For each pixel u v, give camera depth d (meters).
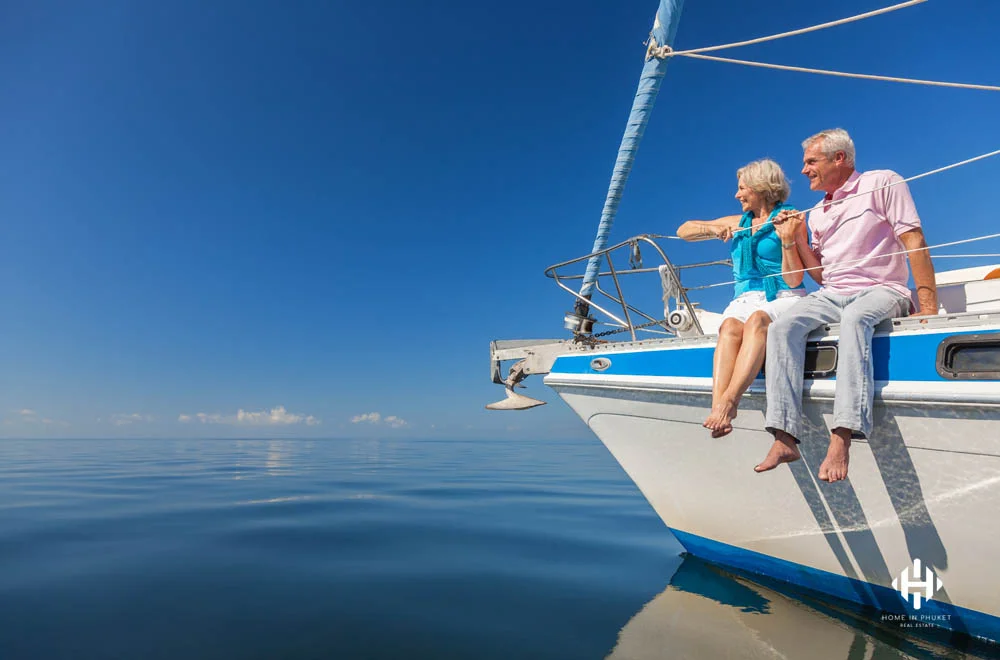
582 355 3.74
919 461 2.36
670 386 3.13
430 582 3.39
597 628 2.56
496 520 5.84
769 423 2.42
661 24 3.07
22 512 6.23
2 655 2.22
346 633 2.50
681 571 3.64
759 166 3.00
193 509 6.52
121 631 2.51
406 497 7.90
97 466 15.62
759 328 2.61
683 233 3.52
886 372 2.39
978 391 2.12
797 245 2.82
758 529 3.11
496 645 2.36
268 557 4.03
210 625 2.60
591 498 8.03
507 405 4.52
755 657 2.20
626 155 3.64
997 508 2.21
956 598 2.42
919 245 2.46
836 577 2.85
